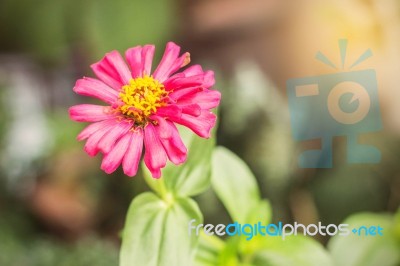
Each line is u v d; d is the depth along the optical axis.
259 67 0.49
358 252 0.37
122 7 0.52
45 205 0.55
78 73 0.59
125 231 0.32
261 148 0.47
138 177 0.51
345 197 0.46
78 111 0.31
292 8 0.49
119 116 0.31
